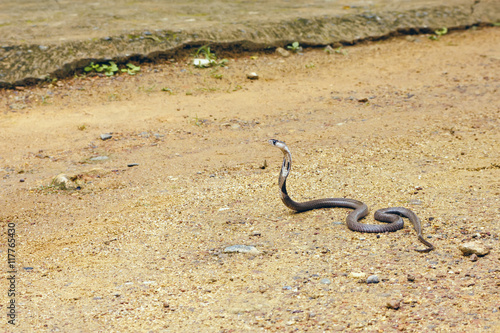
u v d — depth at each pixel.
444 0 19.69
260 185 7.91
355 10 18.11
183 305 4.89
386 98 12.21
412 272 5.18
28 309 4.92
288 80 13.84
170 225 6.74
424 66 14.65
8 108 11.82
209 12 17.64
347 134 9.97
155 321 4.64
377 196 7.27
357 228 6.26
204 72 14.02
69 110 11.81
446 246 5.69
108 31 14.83
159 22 16.05
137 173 8.62
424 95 12.25
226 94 12.85
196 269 5.57
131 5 18.45
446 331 4.20
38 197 7.84
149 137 10.34
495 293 4.67
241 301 4.89
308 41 15.88
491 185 7.24
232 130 10.61
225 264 5.64
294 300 4.85
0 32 14.59
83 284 5.39
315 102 12.17
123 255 6.02
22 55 13.27
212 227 6.60
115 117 11.43
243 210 7.08
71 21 15.91
